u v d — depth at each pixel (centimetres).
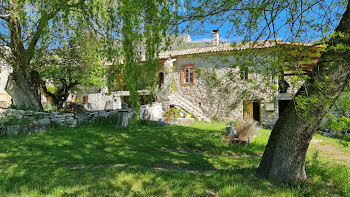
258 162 566
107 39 641
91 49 978
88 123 1137
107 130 971
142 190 350
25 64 1014
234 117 1470
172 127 1077
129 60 571
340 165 512
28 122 943
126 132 929
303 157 395
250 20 390
